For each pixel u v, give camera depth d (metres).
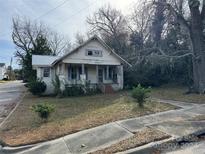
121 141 6.19
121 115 8.84
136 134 6.52
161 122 7.39
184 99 13.16
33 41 43.78
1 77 79.12
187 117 7.91
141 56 23.45
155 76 25.14
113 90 22.06
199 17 16.09
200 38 16.14
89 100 15.78
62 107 13.13
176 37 22.23
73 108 12.52
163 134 6.19
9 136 7.95
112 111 9.95
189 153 5.12
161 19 20.28
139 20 23.34
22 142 7.08
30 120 10.14
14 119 10.62
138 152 5.50
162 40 22.52
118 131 7.02
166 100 13.15
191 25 16.44
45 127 8.64
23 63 37.34
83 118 9.37
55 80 22.20
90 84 21.44
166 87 23.59
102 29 36.59
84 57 21.11
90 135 7.04
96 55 21.78
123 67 24.77
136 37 26.47
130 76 24.86
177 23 18.95
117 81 23.61
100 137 6.75
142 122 7.65
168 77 25.34
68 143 6.65
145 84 24.81
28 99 19.30
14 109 13.84
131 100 12.46
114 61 22.97
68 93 20.14
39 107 9.67
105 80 24.06
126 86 24.16
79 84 20.81
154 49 22.17
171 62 21.84
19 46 44.53
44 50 36.44
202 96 14.11
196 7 15.91
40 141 7.08
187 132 6.17
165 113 8.80
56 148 6.42
